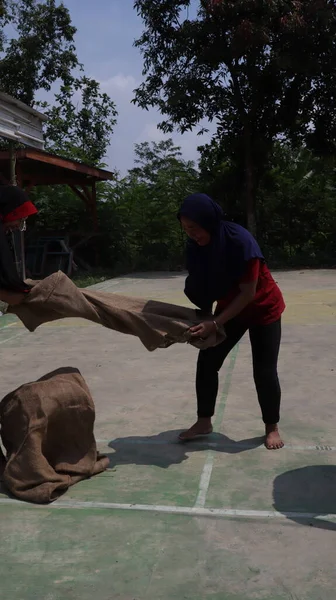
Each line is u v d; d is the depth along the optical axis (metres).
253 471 3.65
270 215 22.12
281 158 22.17
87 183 19.83
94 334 8.41
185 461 3.83
